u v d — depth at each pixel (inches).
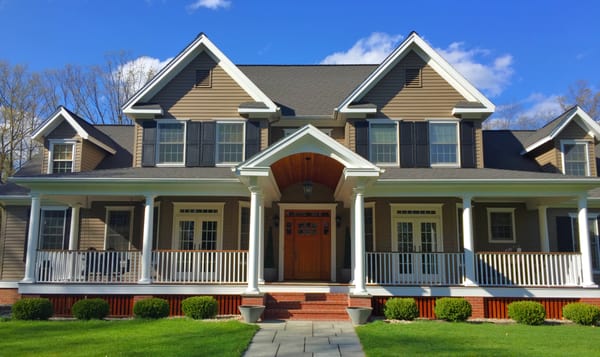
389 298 521.3
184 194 546.3
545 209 624.4
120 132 764.0
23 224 667.4
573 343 365.4
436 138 644.1
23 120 1325.0
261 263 562.3
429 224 634.8
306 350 349.4
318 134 487.5
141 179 531.2
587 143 649.0
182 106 647.8
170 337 380.8
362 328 432.1
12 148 1289.4
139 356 316.5
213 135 639.1
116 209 650.2
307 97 708.0
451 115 647.1
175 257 544.7
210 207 632.4
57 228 665.0
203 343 357.4
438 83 654.5
